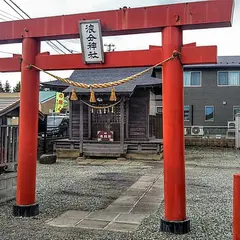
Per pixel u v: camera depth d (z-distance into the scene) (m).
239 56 23.42
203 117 21.72
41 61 5.19
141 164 12.09
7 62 5.38
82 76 15.48
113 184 8.27
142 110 14.23
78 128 14.63
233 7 4.32
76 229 4.59
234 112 21.38
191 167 11.29
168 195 4.45
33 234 4.34
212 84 21.69
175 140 4.46
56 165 11.88
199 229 4.55
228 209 5.70
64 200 6.45
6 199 6.20
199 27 4.56
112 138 13.98
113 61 4.88
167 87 4.52
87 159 13.38
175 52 4.44
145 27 4.63
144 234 4.35
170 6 4.52
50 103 35.44
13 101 6.74
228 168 11.08
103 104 14.14
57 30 5.05
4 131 6.23
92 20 4.67
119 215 5.39
